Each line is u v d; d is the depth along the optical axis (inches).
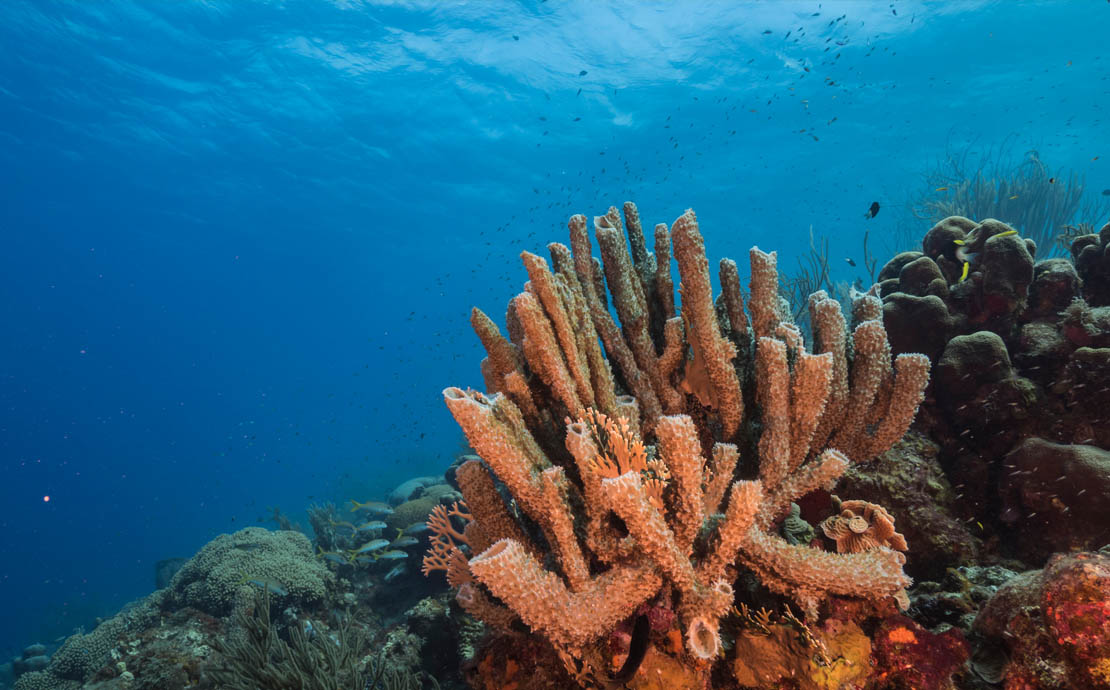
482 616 99.7
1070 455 123.0
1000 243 158.6
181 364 4035.4
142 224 2203.5
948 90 1291.8
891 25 1082.1
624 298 110.7
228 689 128.8
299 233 2358.5
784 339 104.1
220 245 2488.9
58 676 253.3
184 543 1427.2
